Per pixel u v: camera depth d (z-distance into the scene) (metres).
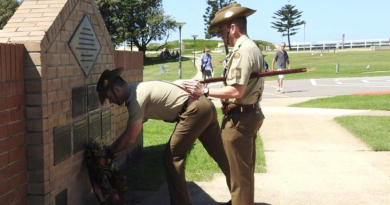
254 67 3.65
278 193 4.80
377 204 4.45
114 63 4.98
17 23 3.34
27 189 3.24
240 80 3.58
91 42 4.08
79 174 3.84
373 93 14.59
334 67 32.28
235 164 3.83
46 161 3.24
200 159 6.06
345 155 6.33
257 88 3.74
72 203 3.71
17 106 3.08
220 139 4.25
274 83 20.95
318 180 5.23
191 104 3.84
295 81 22.09
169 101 3.81
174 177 3.95
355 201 4.54
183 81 3.89
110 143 4.77
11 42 3.10
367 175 5.39
